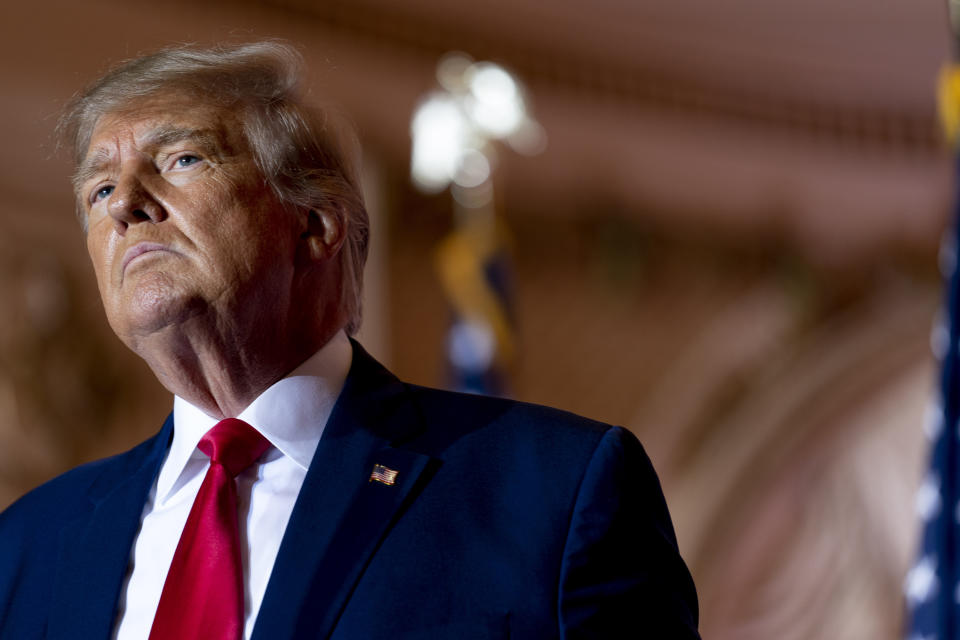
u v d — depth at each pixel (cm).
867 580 1939
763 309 2055
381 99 1753
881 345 2034
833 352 2042
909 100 1995
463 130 1658
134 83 411
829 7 1845
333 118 440
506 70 1742
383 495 359
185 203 382
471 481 363
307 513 355
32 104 1393
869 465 1988
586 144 1941
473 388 1444
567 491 356
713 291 2048
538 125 1862
